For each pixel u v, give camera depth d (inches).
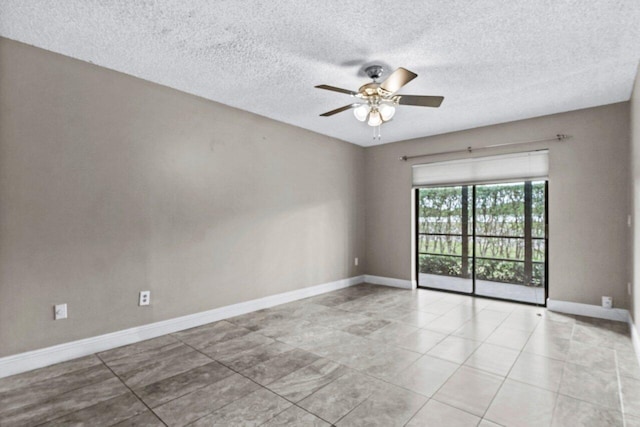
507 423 71.7
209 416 74.6
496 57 102.8
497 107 146.4
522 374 93.5
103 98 109.7
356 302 170.7
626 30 87.8
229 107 146.0
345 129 182.7
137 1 76.4
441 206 195.6
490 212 178.2
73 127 103.5
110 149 111.2
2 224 91.4
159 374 94.0
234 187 147.6
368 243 221.8
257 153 157.2
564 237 151.3
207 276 137.6
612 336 121.3
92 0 75.8
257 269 156.7
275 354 107.5
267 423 72.1
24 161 94.9
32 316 96.2
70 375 93.0
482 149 174.9
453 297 180.7
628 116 136.7
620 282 138.4
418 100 105.3
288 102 142.5
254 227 155.6
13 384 87.9
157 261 122.6
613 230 139.9
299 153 178.1
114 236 112.1
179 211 129.0
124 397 82.3
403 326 134.0
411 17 82.4
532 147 159.6
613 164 140.3
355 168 215.9
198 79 119.6
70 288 103.0
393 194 209.6
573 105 143.7
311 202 185.0
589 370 95.6
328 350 110.5
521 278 168.6
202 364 100.3
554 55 101.5
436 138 191.3
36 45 96.2
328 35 90.7
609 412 75.4
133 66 109.7
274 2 76.7
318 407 78.0
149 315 120.6
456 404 79.0
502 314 149.3
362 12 80.4
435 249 198.4
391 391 84.9
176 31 89.2
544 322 137.8
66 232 102.2
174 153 127.6
